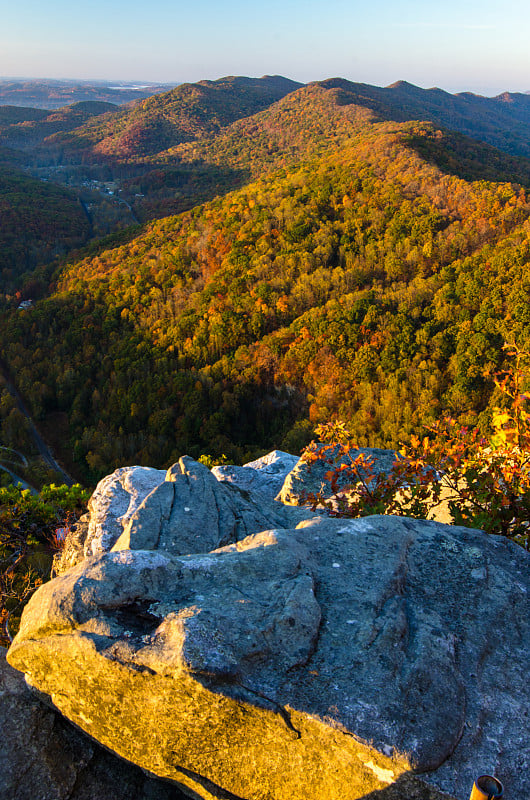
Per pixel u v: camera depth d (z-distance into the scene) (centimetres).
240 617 261
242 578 294
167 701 246
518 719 235
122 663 247
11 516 1225
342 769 223
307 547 330
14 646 287
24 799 296
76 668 264
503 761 217
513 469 390
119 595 277
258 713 231
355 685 236
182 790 285
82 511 1341
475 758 218
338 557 320
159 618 266
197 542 386
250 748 242
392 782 213
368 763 217
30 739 316
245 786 250
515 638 277
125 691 255
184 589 286
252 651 247
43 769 307
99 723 279
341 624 268
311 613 265
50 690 292
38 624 278
